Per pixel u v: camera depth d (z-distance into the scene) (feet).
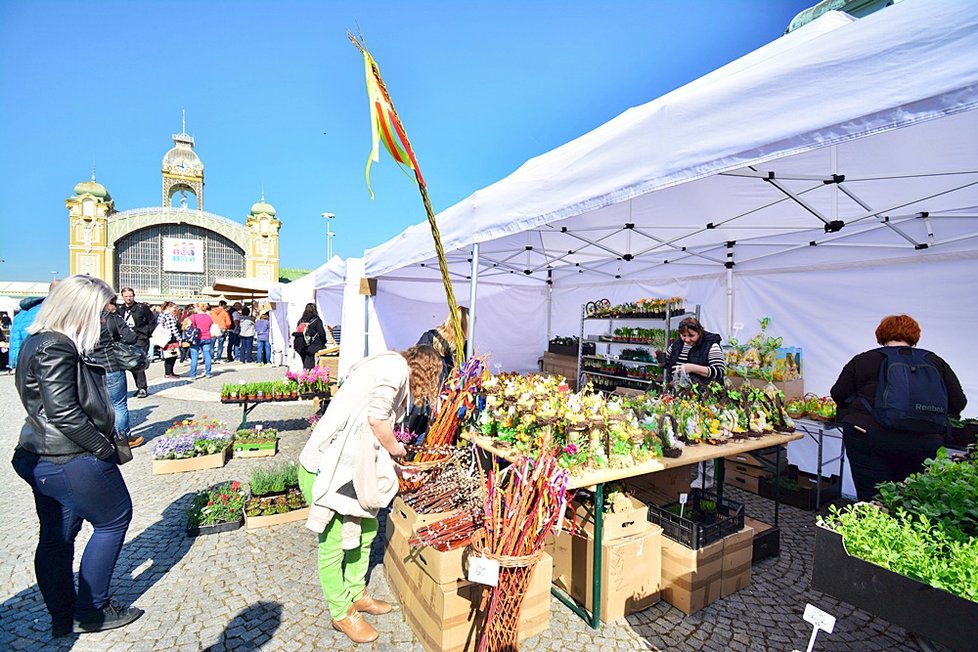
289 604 8.95
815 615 4.76
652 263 23.54
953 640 3.86
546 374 27.99
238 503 12.35
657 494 11.93
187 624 8.30
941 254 13.47
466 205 13.17
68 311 7.19
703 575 9.20
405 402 8.16
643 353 21.94
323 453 7.66
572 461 8.54
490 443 10.33
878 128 5.09
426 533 7.77
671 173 7.35
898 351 10.23
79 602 7.88
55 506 7.73
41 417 7.12
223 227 147.02
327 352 26.84
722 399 12.51
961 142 8.97
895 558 4.40
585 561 9.07
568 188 9.62
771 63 6.14
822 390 16.25
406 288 27.20
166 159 162.40
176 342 38.96
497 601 6.77
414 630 8.14
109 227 135.74
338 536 7.81
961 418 13.03
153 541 11.30
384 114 8.96
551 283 32.96
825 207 13.80
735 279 19.40
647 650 8.02
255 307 58.13
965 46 4.50
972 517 5.24
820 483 13.64
